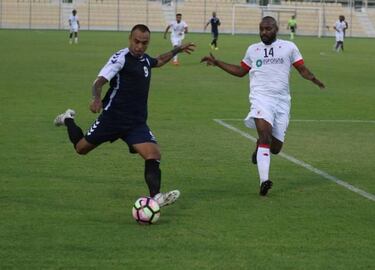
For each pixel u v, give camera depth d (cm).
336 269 1727
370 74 7988
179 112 4566
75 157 3059
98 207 2262
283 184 2670
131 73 2156
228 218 2161
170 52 2281
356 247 1902
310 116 4569
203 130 3894
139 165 2930
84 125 4000
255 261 1770
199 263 1745
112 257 1778
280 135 2539
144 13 19225
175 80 6738
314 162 3112
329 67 8912
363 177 2831
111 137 2223
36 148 3244
